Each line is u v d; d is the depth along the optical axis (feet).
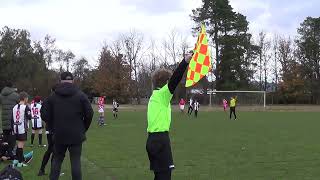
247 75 303.07
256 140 64.08
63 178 33.76
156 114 20.83
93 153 50.03
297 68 299.17
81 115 26.63
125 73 293.84
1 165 40.16
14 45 293.64
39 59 306.14
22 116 40.47
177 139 65.82
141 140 65.16
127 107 232.94
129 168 39.47
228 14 295.28
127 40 340.80
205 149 53.57
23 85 267.80
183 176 35.65
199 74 19.07
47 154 35.09
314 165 41.09
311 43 314.14
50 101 26.63
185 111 185.78
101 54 304.50
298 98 297.12
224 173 37.01
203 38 19.21
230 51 292.61
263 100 240.73
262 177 35.24
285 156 47.19
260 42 314.55
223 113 167.32
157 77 21.25
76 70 378.32
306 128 88.58
